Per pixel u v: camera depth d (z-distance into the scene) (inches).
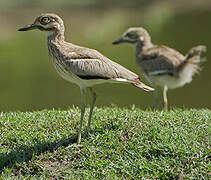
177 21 1344.7
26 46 1112.2
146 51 575.8
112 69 362.3
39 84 887.1
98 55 366.9
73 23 1274.6
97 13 1357.0
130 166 339.3
